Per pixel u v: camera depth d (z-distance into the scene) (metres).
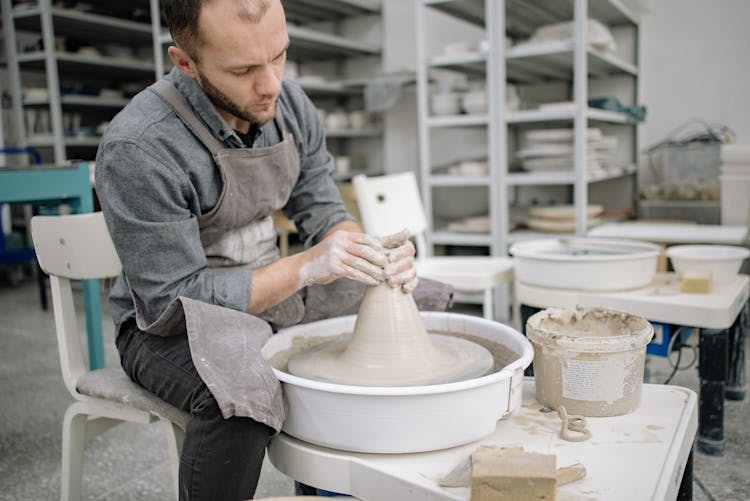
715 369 1.60
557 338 0.94
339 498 0.79
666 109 3.71
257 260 1.29
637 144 3.78
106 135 1.06
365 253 1.00
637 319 1.03
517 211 3.64
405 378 0.95
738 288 1.70
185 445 0.94
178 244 1.04
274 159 1.19
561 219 3.18
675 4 3.60
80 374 1.30
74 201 2.23
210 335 0.98
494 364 1.04
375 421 0.83
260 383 0.90
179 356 1.07
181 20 0.95
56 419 2.09
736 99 3.53
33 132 4.48
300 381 0.87
